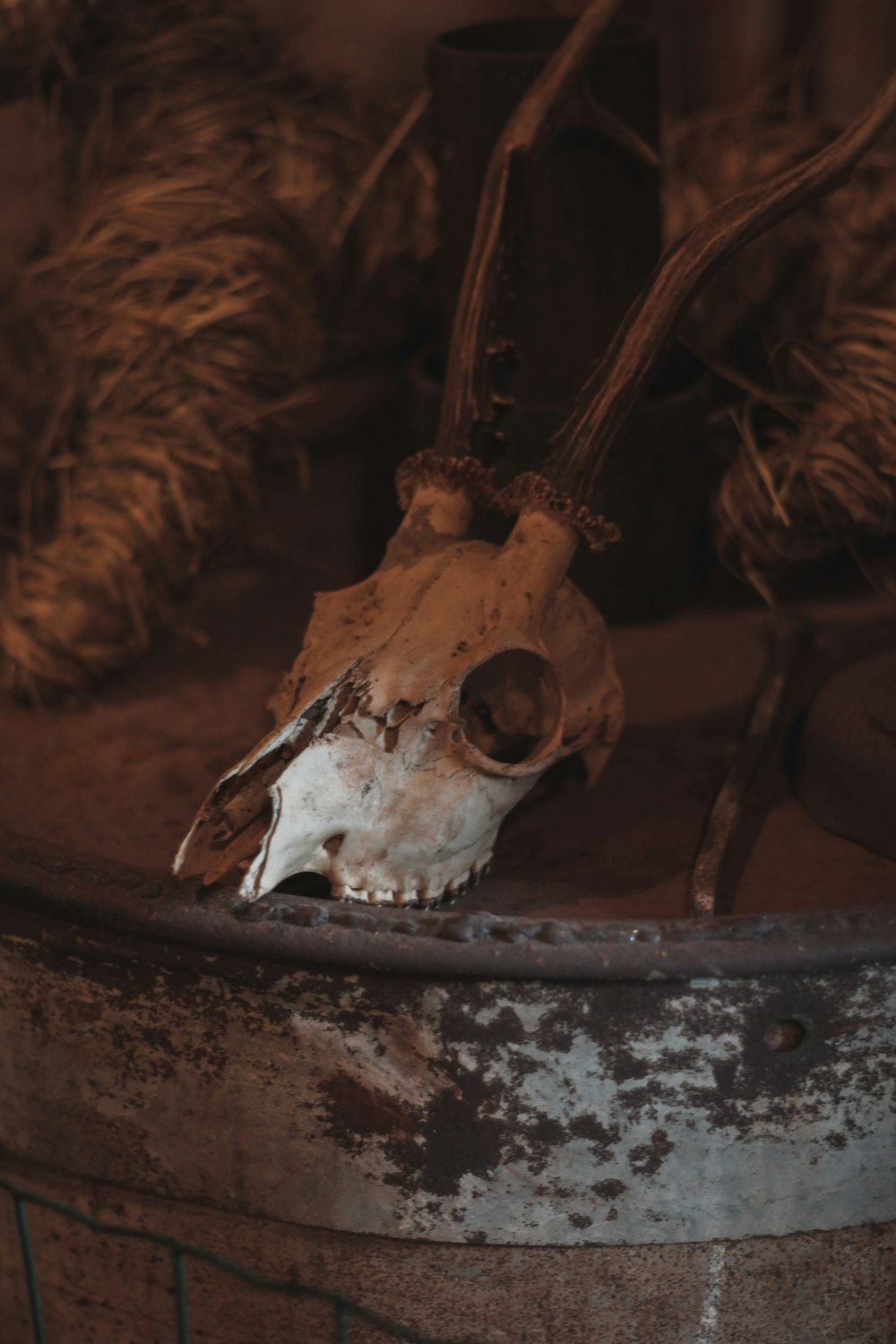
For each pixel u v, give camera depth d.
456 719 1.11
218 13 1.87
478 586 1.19
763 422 1.67
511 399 1.31
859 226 1.78
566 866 1.31
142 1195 1.26
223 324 1.60
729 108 2.18
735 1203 1.17
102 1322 1.35
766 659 1.55
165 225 1.66
